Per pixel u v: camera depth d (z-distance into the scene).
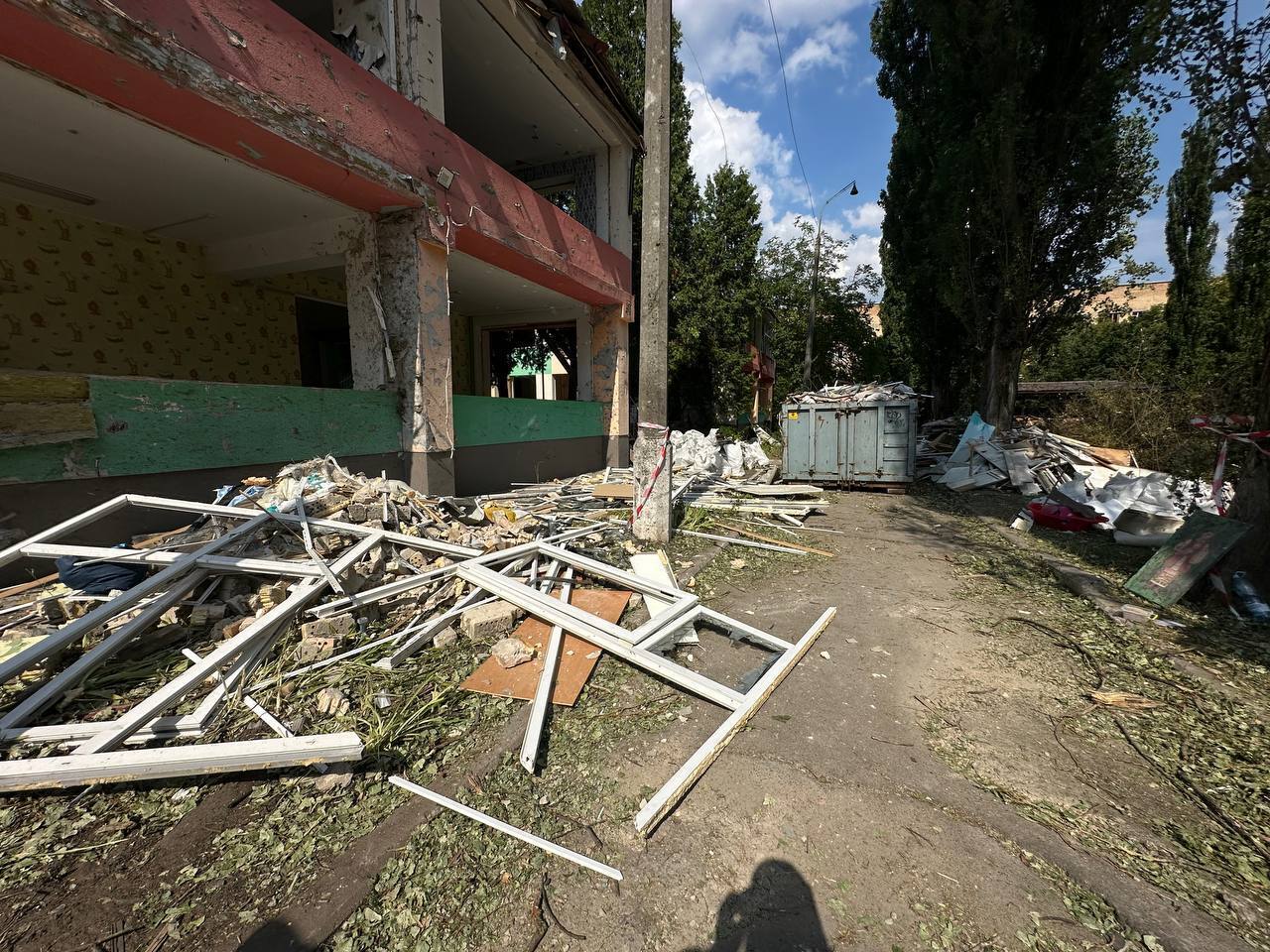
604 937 1.67
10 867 1.85
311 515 4.12
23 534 3.44
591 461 11.04
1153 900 1.80
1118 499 7.19
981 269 13.06
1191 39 4.40
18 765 2.01
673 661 3.44
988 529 7.16
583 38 8.18
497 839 2.02
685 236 15.19
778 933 1.68
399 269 6.00
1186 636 3.86
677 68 14.69
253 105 4.09
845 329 29.95
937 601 4.58
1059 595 4.72
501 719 2.74
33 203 5.71
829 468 10.30
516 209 7.54
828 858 1.97
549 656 3.18
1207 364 12.30
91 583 3.14
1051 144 11.38
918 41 16.02
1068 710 2.96
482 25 7.14
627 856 1.97
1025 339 12.58
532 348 16.41
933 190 13.36
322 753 2.21
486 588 3.88
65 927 1.65
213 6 3.82
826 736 2.69
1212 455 7.95
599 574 4.36
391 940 1.64
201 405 4.41
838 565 5.55
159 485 4.16
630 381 15.20
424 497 5.52
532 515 6.40
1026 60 11.06
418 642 3.32
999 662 3.50
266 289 8.19
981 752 2.59
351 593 3.56
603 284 10.10
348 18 5.76
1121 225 11.86
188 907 1.72
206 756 2.10
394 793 2.23
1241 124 4.34
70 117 3.98
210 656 2.71
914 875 1.90
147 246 6.73
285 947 1.60
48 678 2.76
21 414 3.36
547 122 9.77
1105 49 10.57
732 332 16.06
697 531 6.56
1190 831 2.11
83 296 6.18
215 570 3.40
